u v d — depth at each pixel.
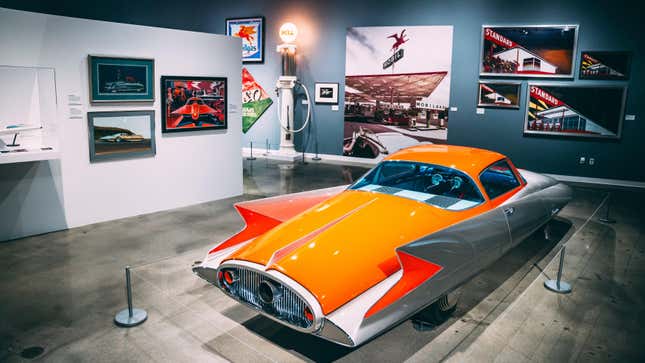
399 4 9.81
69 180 5.41
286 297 2.66
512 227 3.70
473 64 9.38
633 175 8.49
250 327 3.27
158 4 12.24
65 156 5.33
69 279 4.04
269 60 11.47
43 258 4.52
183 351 2.95
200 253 4.71
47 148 5.05
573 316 3.47
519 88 9.02
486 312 3.52
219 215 6.18
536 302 3.69
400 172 4.06
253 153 11.79
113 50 5.57
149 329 3.22
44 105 5.07
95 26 5.37
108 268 4.30
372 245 2.91
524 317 3.45
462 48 9.41
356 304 2.59
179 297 3.72
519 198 4.21
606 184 8.63
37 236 5.19
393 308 2.65
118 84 5.64
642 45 8.15
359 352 2.96
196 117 6.59
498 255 3.58
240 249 3.10
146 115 6.02
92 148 5.53
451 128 9.76
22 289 3.82
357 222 3.16
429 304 2.94
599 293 3.88
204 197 6.91
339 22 10.45
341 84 10.66
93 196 5.65
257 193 7.50
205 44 6.55
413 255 2.66
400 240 3.02
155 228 5.55
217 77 6.75
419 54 9.77
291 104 10.97
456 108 9.65
